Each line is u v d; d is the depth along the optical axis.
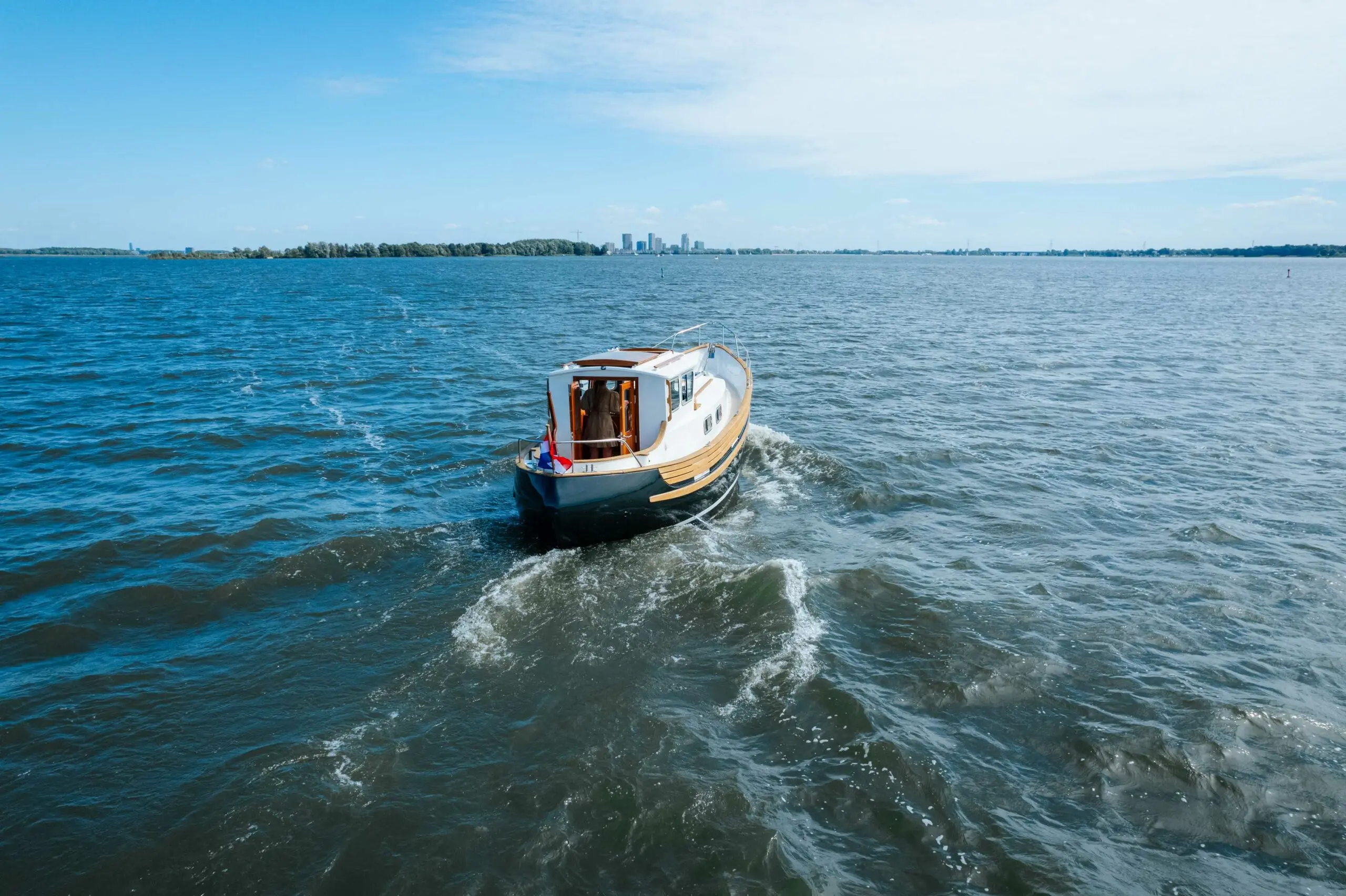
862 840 9.11
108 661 12.89
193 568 16.17
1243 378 39.22
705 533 18.52
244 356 44.53
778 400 33.25
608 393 18.75
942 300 94.94
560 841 9.00
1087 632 13.75
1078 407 32.12
